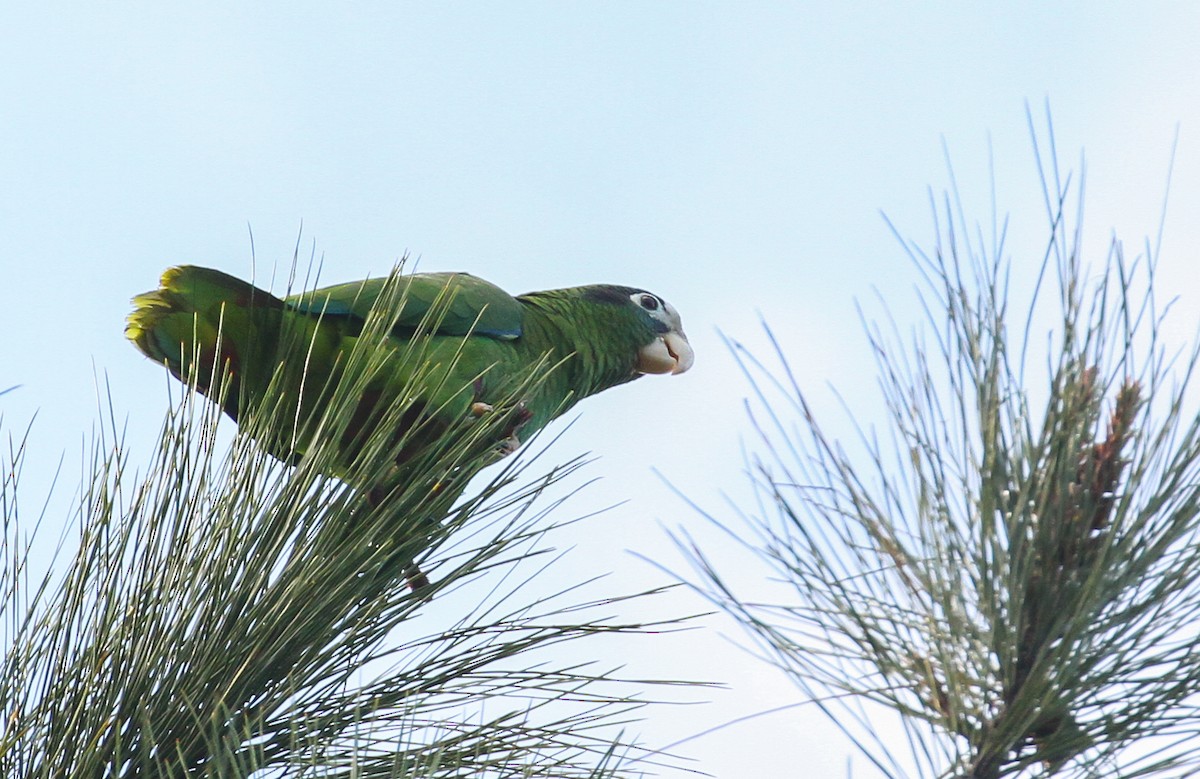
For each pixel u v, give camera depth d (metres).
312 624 7.58
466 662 7.75
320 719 7.38
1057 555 5.98
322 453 7.89
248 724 6.42
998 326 6.00
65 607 7.13
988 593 5.81
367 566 7.89
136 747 6.99
